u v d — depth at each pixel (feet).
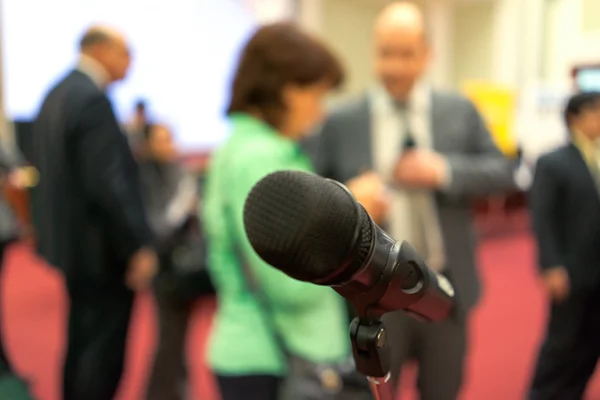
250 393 3.19
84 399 5.72
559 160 5.82
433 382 4.61
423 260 1.73
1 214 7.59
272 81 3.25
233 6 18.76
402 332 4.40
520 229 17.15
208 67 18.26
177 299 6.19
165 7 17.11
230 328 3.22
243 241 2.96
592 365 6.13
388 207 4.06
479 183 4.47
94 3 15.87
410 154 4.34
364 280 1.55
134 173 5.81
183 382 6.98
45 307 11.35
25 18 14.74
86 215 5.49
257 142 3.09
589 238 5.74
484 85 11.10
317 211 1.44
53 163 5.43
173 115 17.42
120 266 5.74
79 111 5.32
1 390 5.60
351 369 2.95
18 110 14.67
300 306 2.89
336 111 4.69
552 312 6.08
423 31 4.47
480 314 10.85
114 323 5.85
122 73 6.04
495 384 8.19
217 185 3.31
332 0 18.88
